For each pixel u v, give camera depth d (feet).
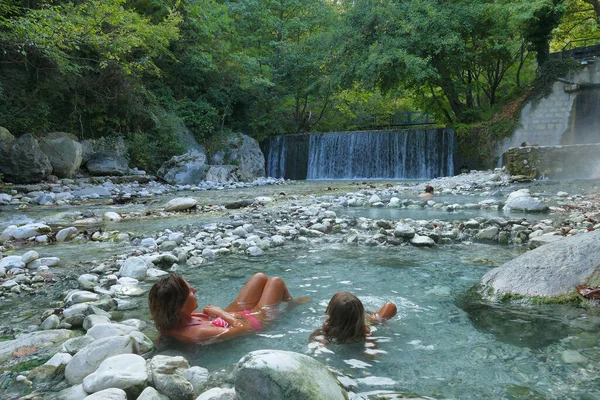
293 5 98.73
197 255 18.44
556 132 67.15
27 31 42.70
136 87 66.80
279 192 49.21
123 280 14.34
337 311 8.95
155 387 6.93
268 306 10.86
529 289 11.28
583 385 6.79
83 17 48.75
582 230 19.48
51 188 45.91
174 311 9.34
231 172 71.67
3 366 8.16
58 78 57.82
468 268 15.24
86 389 6.84
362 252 18.24
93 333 8.93
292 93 95.20
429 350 8.43
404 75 72.79
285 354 6.15
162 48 64.13
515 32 69.15
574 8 83.66
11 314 11.62
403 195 40.16
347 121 112.68
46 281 14.79
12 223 27.25
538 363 7.67
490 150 68.69
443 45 70.33
